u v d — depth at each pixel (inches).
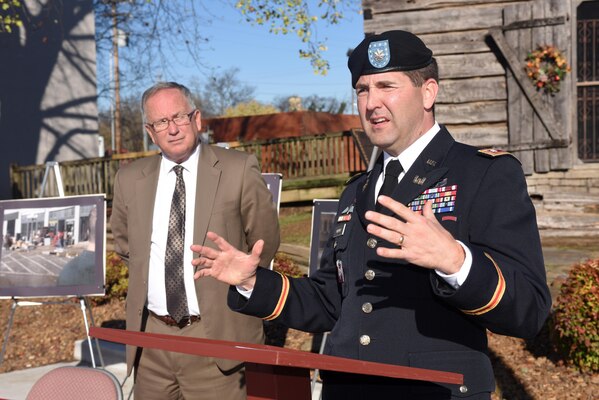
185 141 137.7
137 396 139.3
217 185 139.3
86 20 684.7
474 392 72.4
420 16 280.5
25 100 636.1
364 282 77.4
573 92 270.5
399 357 73.7
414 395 73.2
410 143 79.6
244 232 142.9
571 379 197.5
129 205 142.9
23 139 633.6
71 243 219.3
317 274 86.6
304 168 416.2
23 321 315.9
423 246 59.9
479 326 74.6
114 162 489.1
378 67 77.5
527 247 70.4
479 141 277.6
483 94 276.5
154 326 138.3
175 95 137.9
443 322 73.4
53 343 285.9
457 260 61.2
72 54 672.4
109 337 70.8
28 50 638.5
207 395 133.6
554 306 228.5
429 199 75.9
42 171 530.3
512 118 271.7
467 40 277.1
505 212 71.6
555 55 261.7
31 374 252.1
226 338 135.2
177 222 138.1
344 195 90.0
